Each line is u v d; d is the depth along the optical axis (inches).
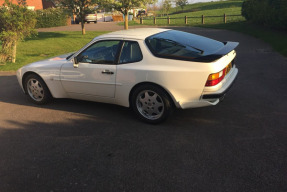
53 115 190.9
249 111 177.2
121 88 168.2
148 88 157.8
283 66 289.4
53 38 699.4
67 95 197.9
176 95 151.8
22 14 372.5
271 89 218.5
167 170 117.5
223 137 144.4
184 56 150.1
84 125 170.7
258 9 631.8
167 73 149.0
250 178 108.7
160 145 139.8
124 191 105.3
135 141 145.8
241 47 423.5
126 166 122.4
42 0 1277.1
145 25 999.0
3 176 119.6
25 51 525.0
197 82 144.6
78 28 986.7
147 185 108.0
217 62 144.8
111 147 140.6
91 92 183.5
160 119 161.2
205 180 109.1
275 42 423.8
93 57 177.9
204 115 175.3
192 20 1158.3
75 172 120.0
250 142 137.3
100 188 108.0
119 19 1485.0
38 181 114.9
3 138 157.5
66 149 141.0
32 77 207.0
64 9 700.0
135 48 163.0
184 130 155.8
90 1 705.0
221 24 828.0
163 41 163.3
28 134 161.5
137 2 645.9
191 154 129.2
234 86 232.2
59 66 191.8
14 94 247.9
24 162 130.3
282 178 107.7
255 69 285.1
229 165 118.5
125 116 181.9
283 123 156.7
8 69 356.8
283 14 475.8
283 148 129.8
